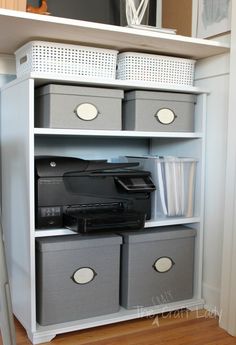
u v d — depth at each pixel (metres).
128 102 1.62
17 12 1.24
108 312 1.55
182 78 1.66
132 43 1.51
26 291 1.46
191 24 1.81
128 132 1.55
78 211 1.50
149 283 1.62
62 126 1.44
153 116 1.61
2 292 1.13
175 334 1.50
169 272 1.66
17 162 1.51
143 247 1.60
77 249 1.48
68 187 1.48
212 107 1.70
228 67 1.62
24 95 1.41
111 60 1.53
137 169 1.69
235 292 1.50
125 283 1.60
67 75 1.41
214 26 1.67
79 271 1.49
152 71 1.59
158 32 1.45
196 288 1.73
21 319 1.53
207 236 1.73
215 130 1.68
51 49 1.43
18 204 1.51
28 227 1.42
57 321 1.46
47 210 1.44
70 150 1.84
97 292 1.53
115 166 1.58
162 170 1.67
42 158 1.50
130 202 1.61
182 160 1.68
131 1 1.67
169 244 1.66
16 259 1.56
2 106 1.67
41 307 1.44
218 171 1.67
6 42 1.51
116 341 1.43
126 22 1.75
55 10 1.75
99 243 1.51
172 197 1.68
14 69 1.70
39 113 1.52
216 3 1.66
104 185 1.55
